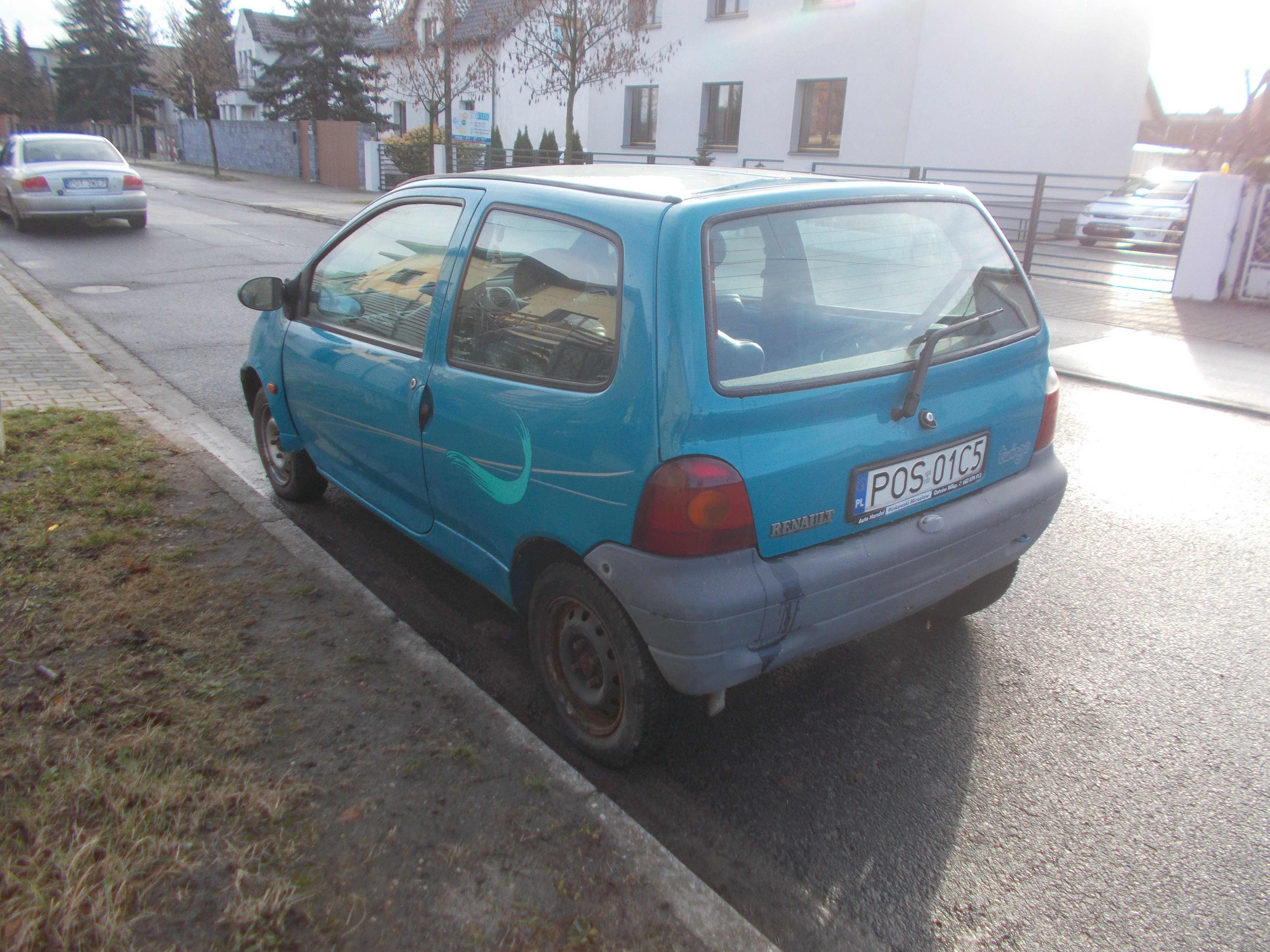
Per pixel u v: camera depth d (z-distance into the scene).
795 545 2.62
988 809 2.82
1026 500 3.20
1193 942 2.35
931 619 4.00
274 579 3.97
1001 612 4.11
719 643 2.49
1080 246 19.08
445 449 3.26
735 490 2.45
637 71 23.62
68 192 16.14
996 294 3.21
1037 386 3.27
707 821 2.74
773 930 2.35
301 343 4.29
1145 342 9.87
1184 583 4.41
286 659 3.37
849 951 2.30
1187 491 5.61
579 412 2.66
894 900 2.46
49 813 2.46
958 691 3.46
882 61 22.36
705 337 2.45
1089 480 5.79
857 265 2.84
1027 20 20.36
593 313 2.68
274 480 5.02
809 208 2.80
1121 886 2.53
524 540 2.98
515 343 2.97
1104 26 20.53
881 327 2.83
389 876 2.38
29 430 5.66
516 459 2.91
